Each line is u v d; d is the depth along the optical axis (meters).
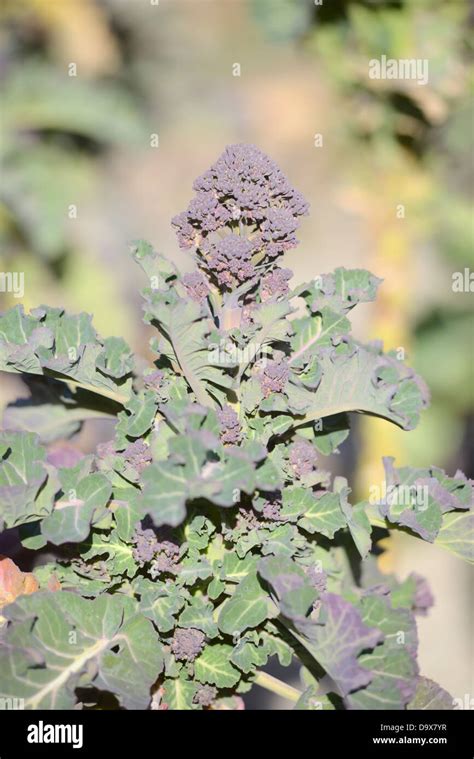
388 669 0.95
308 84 2.46
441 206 1.77
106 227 2.54
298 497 0.99
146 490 0.91
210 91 2.76
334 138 1.72
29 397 1.08
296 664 1.50
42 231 2.07
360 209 1.68
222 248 0.97
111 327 2.24
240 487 0.93
